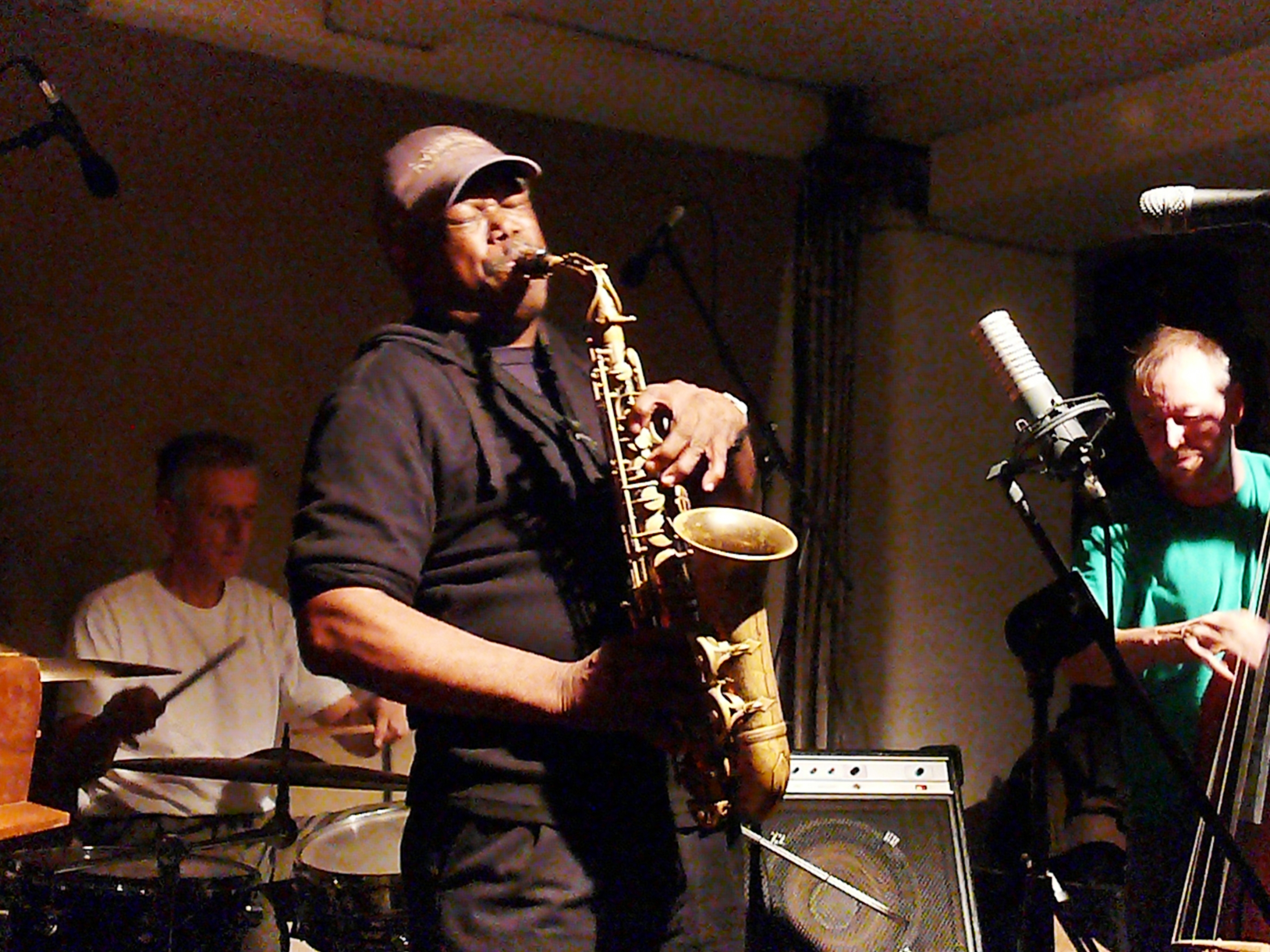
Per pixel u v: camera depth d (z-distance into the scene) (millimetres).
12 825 1689
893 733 3357
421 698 1248
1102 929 2760
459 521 1361
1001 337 1521
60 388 2551
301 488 1344
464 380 1403
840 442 3424
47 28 2492
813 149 3412
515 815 1309
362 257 2865
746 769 1305
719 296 3307
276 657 2793
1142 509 2404
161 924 2203
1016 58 3049
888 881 2180
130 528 2635
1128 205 3207
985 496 3520
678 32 2971
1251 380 3273
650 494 1362
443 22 2621
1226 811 1928
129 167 2594
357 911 2279
